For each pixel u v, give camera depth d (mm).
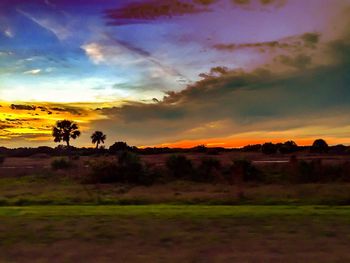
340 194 21719
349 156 56875
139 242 10203
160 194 23438
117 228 11664
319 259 8688
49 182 34344
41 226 12062
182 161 36188
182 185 30812
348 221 12516
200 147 66250
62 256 9141
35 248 9773
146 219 12930
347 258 8742
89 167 38531
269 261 8594
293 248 9547
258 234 10891
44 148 97750
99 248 9727
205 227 11727
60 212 14891
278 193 22766
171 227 11734
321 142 70062
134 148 75250
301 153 70125
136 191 26094
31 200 21578
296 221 12531
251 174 34344
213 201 20391
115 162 35406
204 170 35594
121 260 8805
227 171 35438
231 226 11844
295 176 33875
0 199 21938
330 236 10656
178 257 8938
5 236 10914
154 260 8758
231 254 9117
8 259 8977
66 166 44156
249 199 20953
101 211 15133
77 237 10758
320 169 34188
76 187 29250
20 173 40469
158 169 36531
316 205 18734
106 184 31938
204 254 9156
